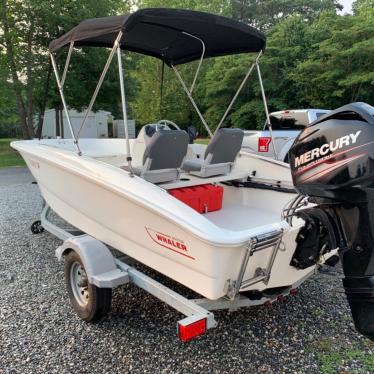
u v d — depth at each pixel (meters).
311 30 19.75
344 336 2.61
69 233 3.51
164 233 2.34
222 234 2.00
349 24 16.66
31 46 12.66
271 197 3.43
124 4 14.28
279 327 2.72
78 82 12.20
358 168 1.68
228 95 20.31
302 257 2.27
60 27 12.45
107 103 13.77
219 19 3.09
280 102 18.77
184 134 2.90
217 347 2.48
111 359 2.35
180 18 2.82
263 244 2.08
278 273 2.36
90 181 2.79
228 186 3.78
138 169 2.91
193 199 3.18
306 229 2.14
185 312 2.21
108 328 2.69
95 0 12.66
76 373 2.22
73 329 2.68
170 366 2.29
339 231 1.83
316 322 2.79
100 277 2.56
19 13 12.16
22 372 2.22
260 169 3.59
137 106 19.86
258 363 2.32
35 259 3.94
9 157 14.71
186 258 2.24
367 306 1.74
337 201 1.79
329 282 3.44
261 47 3.59
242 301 2.42
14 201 6.70
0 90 12.94
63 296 3.15
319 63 16.53
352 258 1.77
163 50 4.28
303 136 1.93
